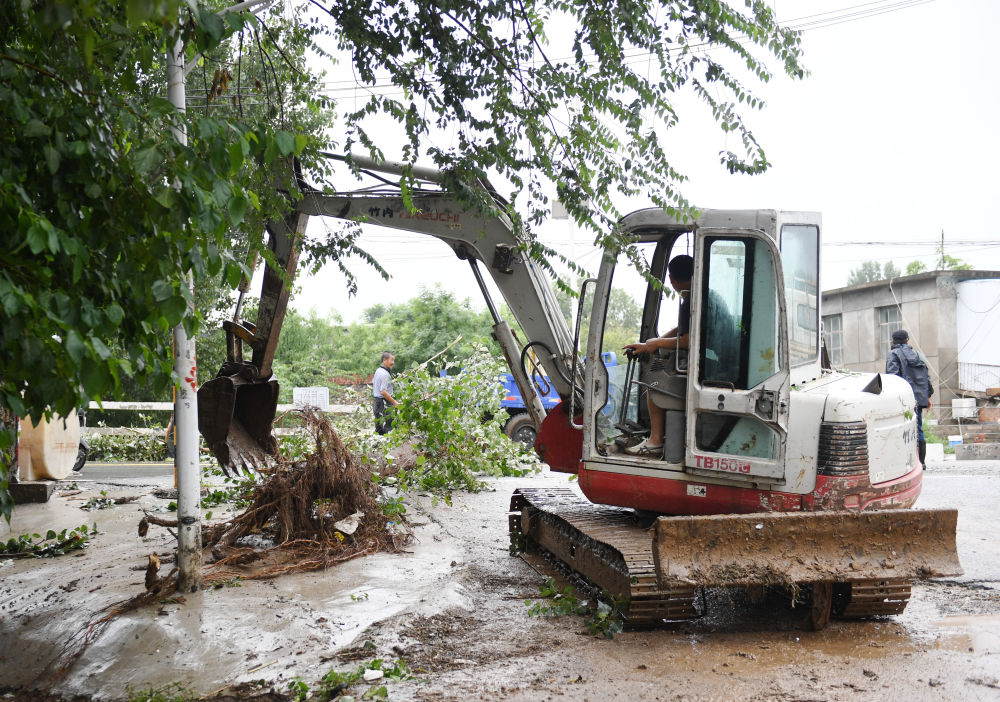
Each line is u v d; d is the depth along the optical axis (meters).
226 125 2.90
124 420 19.59
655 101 4.61
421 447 10.28
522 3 4.63
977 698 3.82
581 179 4.78
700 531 4.53
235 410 7.03
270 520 7.16
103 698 4.05
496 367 11.86
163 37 3.50
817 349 5.80
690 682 4.08
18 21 3.08
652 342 5.80
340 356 30.20
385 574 6.14
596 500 5.79
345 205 6.77
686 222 5.04
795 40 4.57
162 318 3.11
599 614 5.14
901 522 4.74
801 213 5.68
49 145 2.76
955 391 24.00
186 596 5.38
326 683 4.07
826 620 4.93
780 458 5.23
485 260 6.71
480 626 5.08
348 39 4.81
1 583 6.05
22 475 9.78
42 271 2.77
